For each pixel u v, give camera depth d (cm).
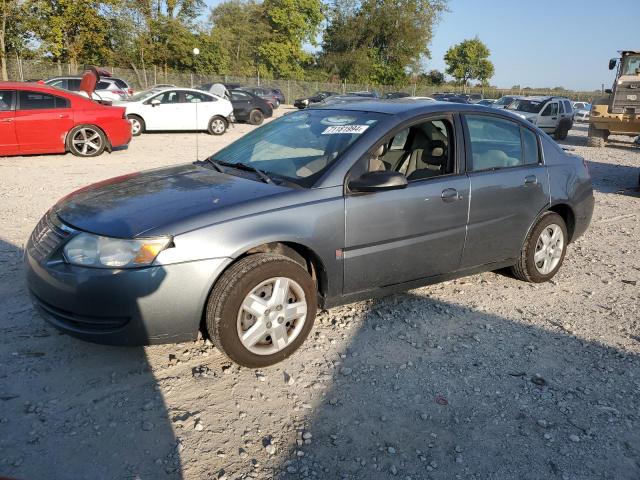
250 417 291
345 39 6072
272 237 321
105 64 3956
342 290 366
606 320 428
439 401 313
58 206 355
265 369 337
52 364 331
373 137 374
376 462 263
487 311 434
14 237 561
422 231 389
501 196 433
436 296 458
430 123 425
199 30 4391
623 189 1038
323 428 286
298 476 252
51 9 3509
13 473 245
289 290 335
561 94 6100
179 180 373
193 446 268
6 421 278
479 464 265
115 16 3828
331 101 481
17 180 850
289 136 417
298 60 6344
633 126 1694
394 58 6209
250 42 6000
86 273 294
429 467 262
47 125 1069
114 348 352
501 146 448
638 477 261
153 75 4009
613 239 670
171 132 1819
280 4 6144
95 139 1131
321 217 340
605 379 343
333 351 361
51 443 265
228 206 321
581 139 2200
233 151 435
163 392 309
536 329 407
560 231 494
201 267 302
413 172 405
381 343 374
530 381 338
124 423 282
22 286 437
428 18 6103
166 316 300
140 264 293
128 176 404
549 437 286
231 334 313
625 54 1670
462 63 7825
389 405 307
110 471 250
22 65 3334
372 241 365
